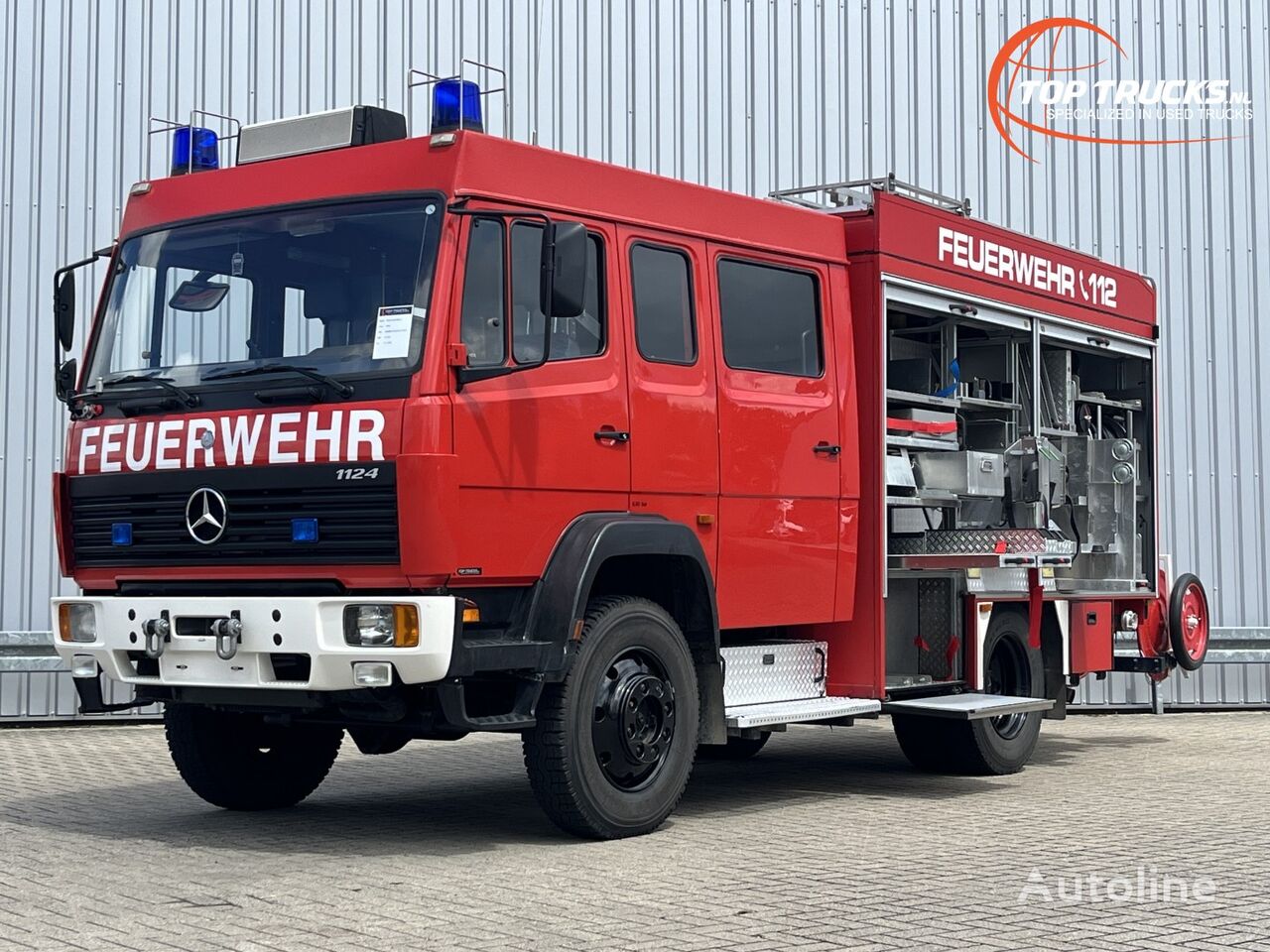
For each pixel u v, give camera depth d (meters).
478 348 6.79
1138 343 11.91
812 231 8.80
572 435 7.15
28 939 5.20
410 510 6.46
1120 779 9.79
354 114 7.33
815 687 8.86
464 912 5.62
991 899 5.91
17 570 12.24
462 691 6.65
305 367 6.85
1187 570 15.02
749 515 8.15
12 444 12.27
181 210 7.56
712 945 5.14
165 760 10.51
